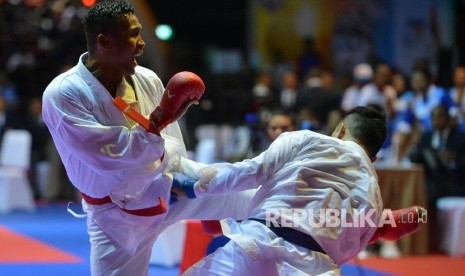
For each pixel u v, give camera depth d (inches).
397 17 665.0
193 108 597.3
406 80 634.2
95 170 169.2
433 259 385.1
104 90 170.9
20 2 746.2
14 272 337.7
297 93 461.7
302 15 687.1
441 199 414.9
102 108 170.7
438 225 412.8
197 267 169.9
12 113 634.2
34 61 720.3
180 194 178.7
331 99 452.8
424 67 513.7
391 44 666.2
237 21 828.0
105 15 167.6
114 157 166.1
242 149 486.9
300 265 164.1
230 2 820.0
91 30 169.8
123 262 177.8
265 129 331.3
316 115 450.6
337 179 167.8
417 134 461.1
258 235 166.1
